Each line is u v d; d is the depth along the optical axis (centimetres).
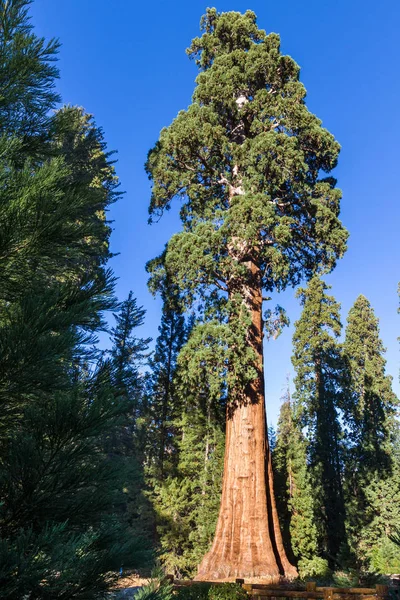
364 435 3531
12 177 300
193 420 2222
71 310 302
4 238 279
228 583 1065
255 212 1641
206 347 1594
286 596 1039
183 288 1733
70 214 332
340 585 1415
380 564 2308
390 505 2830
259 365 1705
